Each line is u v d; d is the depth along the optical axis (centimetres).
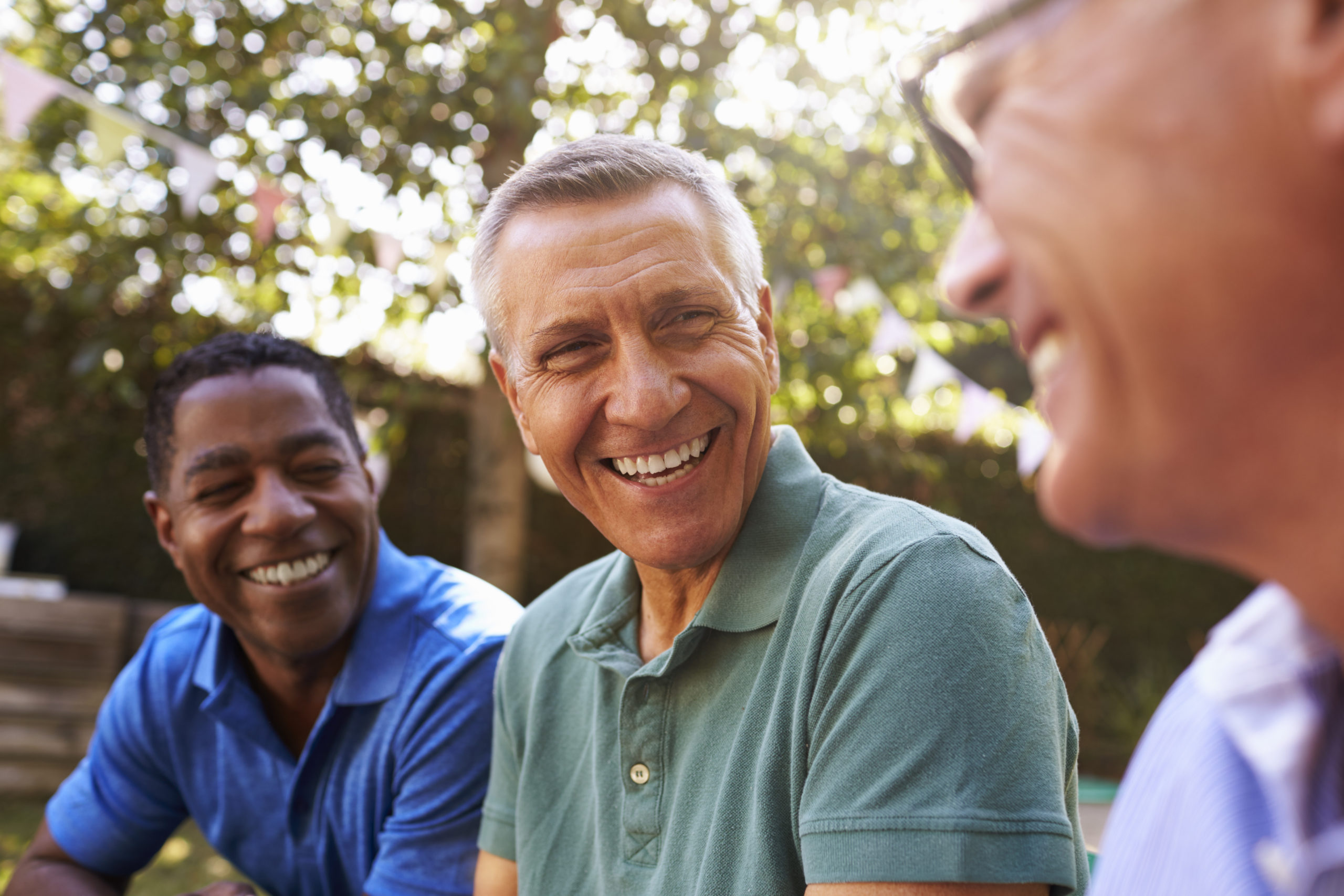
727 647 104
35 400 521
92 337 406
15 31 419
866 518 103
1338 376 35
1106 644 729
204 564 146
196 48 402
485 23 404
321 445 148
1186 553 42
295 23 401
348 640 156
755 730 98
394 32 397
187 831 425
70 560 536
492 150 402
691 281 103
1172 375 36
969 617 88
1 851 378
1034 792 83
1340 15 32
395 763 145
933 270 431
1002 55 40
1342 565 38
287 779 153
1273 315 34
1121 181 35
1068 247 37
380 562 161
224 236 402
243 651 160
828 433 438
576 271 103
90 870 164
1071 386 39
